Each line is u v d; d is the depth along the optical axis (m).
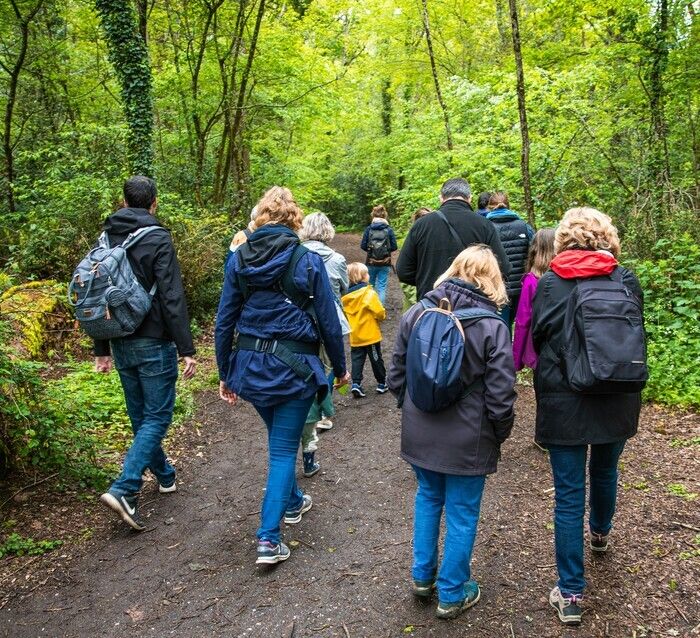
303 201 18.73
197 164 12.90
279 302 3.01
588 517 3.45
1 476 3.82
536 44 11.47
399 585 2.96
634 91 9.29
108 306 3.34
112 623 2.74
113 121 11.23
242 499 3.92
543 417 2.60
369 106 22.59
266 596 2.91
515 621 2.65
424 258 4.33
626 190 8.85
